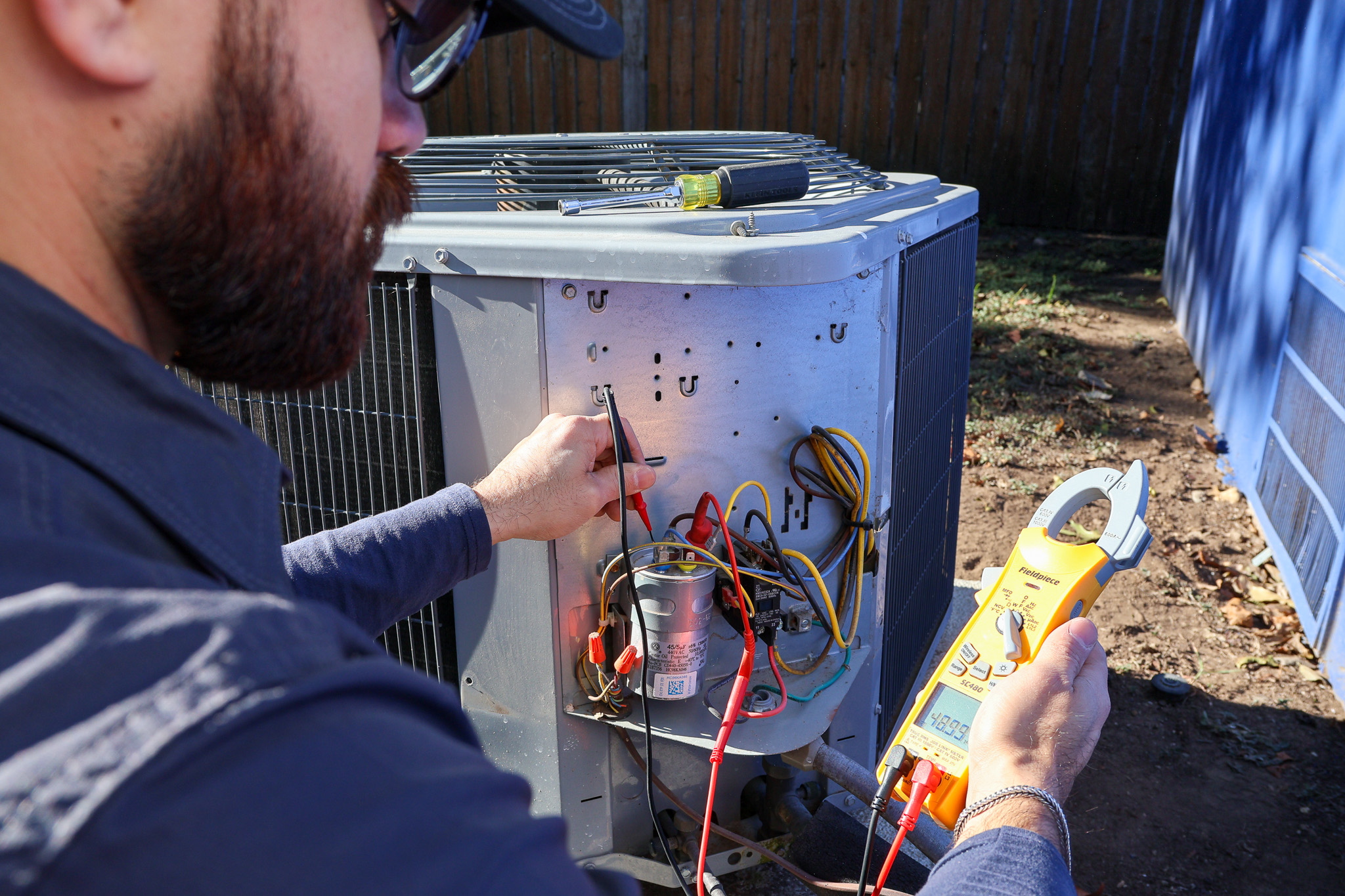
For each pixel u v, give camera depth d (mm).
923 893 776
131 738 334
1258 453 3832
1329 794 2443
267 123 510
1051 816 872
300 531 1829
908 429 1959
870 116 8055
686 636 1468
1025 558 1471
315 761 356
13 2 434
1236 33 5105
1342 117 3381
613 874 557
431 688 439
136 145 473
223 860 327
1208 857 2250
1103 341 5605
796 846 1726
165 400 490
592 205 1612
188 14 467
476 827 376
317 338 623
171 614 374
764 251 1334
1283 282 3803
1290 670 2932
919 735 1311
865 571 1771
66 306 461
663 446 1543
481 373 1536
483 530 1276
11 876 310
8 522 400
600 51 739
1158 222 7852
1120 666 2943
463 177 1919
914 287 1857
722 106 8148
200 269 521
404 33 699
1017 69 7730
